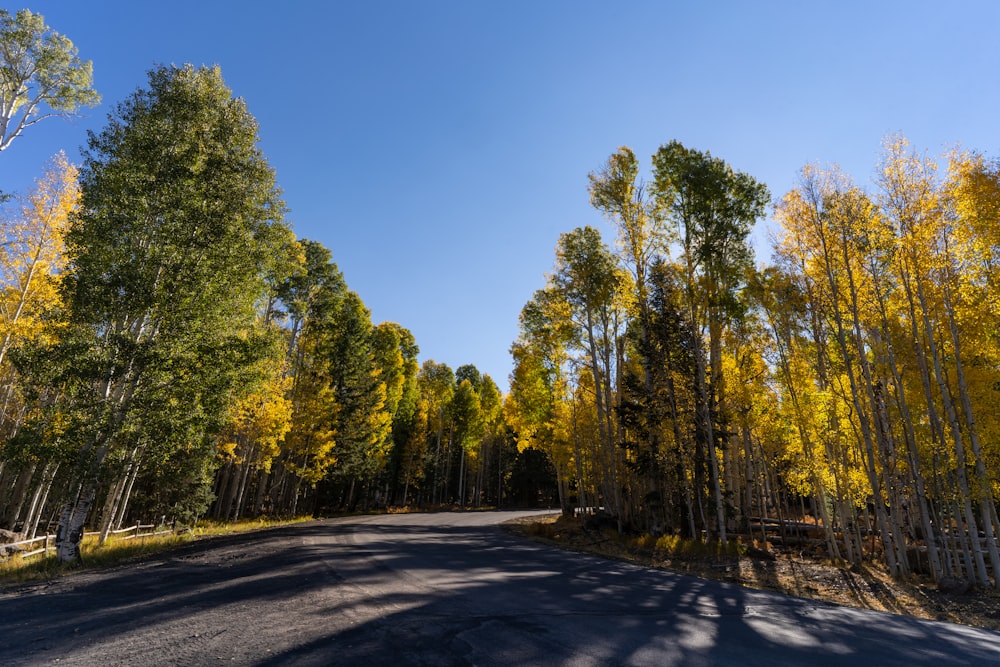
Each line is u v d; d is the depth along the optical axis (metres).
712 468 16.44
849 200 14.20
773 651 5.28
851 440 16.30
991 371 13.20
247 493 37.53
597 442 25.45
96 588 8.27
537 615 6.50
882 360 15.58
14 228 16.20
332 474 34.00
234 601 7.07
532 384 28.78
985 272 12.33
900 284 14.26
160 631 5.54
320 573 9.39
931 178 13.11
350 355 35.28
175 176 13.51
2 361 15.64
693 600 8.27
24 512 22.70
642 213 19.75
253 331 15.45
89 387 11.90
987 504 12.14
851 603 9.38
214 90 15.42
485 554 13.75
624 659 4.76
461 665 4.43
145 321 13.45
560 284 21.47
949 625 7.48
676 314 18.33
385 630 5.52
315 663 4.43
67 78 19.58
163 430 12.42
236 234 14.10
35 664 4.49
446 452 58.50
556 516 35.00
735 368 17.84
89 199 12.66
